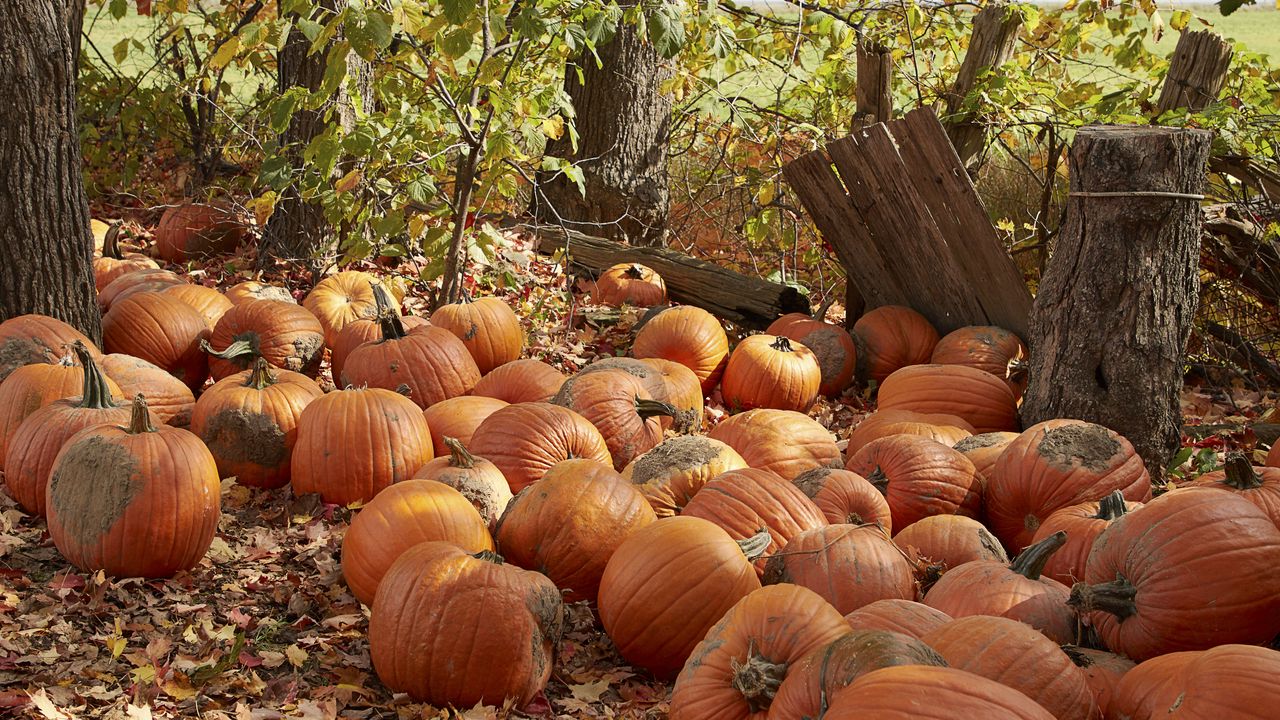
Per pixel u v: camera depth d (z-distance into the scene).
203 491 4.18
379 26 5.87
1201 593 3.40
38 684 3.33
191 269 8.48
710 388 6.93
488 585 3.41
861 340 7.32
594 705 3.58
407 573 3.44
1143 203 5.21
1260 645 3.46
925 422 5.58
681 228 10.20
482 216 8.62
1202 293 7.55
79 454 4.11
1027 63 9.40
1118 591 3.54
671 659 3.68
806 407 6.70
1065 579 4.08
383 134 7.52
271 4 7.25
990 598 3.57
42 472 4.48
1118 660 3.41
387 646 3.39
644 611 3.63
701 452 4.62
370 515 3.97
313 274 8.18
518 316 7.85
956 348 6.80
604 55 9.21
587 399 5.39
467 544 3.94
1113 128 5.50
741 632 3.15
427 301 8.06
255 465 5.02
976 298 7.22
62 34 5.58
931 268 7.34
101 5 10.05
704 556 3.65
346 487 4.79
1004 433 5.30
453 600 3.36
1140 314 5.32
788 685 2.88
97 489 4.02
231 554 4.41
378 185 7.50
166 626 3.82
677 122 9.97
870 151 7.25
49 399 4.89
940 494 4.71
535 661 3.46
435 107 7.43
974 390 5.92
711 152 10.14
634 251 8.52
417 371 5.85
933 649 2.88
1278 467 4.60
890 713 2.40
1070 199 5.48
